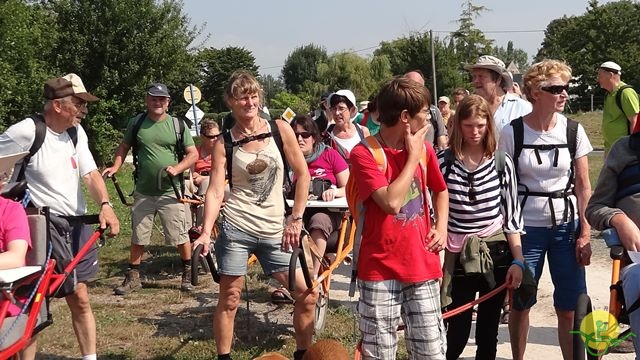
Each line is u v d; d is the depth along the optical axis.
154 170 7.75
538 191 4.64
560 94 4.50
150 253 9.85
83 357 5.16
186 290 7.85
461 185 4.45
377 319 3.67
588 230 4.62
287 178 5.68
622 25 49.62
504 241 4.49
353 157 3.68
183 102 51.16
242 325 6.44
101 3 26.14
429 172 3.88
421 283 3.69
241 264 4.89
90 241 4.68
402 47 40.78
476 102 4.35
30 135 4.88
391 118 3.58
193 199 8.05
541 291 7.46
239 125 4.85
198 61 31.45
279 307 6.99
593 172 18.09
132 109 26.94
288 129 4.91
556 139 4.62
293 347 5.84
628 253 3.82
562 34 54.03
